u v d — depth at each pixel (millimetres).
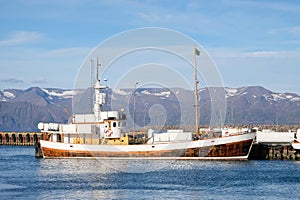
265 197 71500
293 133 144500
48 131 121688
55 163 113250
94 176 92562
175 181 85625
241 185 81500
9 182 85438
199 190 76625
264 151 126938
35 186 80750
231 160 112062
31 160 125938
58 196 71688
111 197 71000
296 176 91938
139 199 69625
